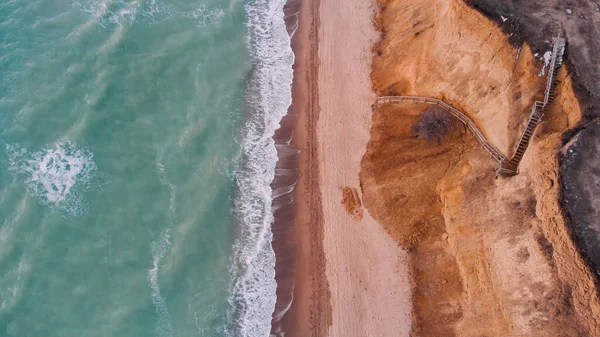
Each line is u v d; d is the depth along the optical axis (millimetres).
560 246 24516
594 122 26516
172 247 35000
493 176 30266
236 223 36938
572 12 30875
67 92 38875
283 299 34906
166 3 45281
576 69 28531
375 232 35594
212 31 44656
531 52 29891
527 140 29266
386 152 36875
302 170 38781
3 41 40438
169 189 36844
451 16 33500
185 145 38688
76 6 43031
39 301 32156
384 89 39406
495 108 31734
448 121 34281
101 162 36750
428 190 34281
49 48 40562
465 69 33750
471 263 30219
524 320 25625
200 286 34469
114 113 38906
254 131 40375
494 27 31219
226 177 38281
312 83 41969
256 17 46219
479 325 28953
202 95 41125
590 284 23062
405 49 39062
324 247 36094
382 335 33281
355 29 43188
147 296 33375
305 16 45312
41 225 33906
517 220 27516
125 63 41281
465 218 30734
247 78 42812
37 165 35688
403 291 33812
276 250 36281
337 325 34000
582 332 23281
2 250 32906
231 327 33750
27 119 37219
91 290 32906
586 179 25188
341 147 38688
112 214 35219
